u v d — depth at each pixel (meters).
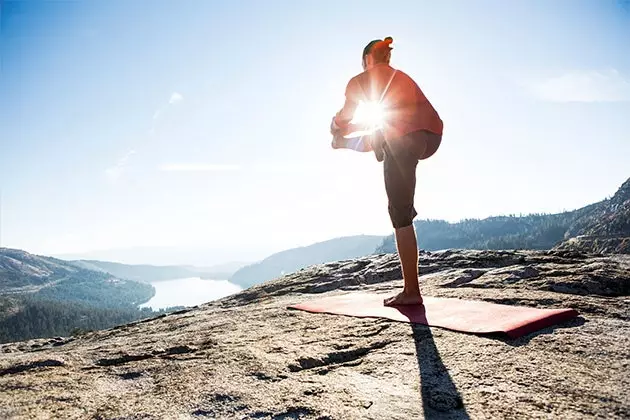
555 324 2.40
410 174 3.15
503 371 1.79
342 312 3.14
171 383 1.85
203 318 3.79
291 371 1.99
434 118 3.31
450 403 1.55
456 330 2.37
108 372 2.04
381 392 1.68
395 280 4.88
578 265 4.16
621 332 2.20
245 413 1.53
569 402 1.48
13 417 1.47
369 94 3.28
